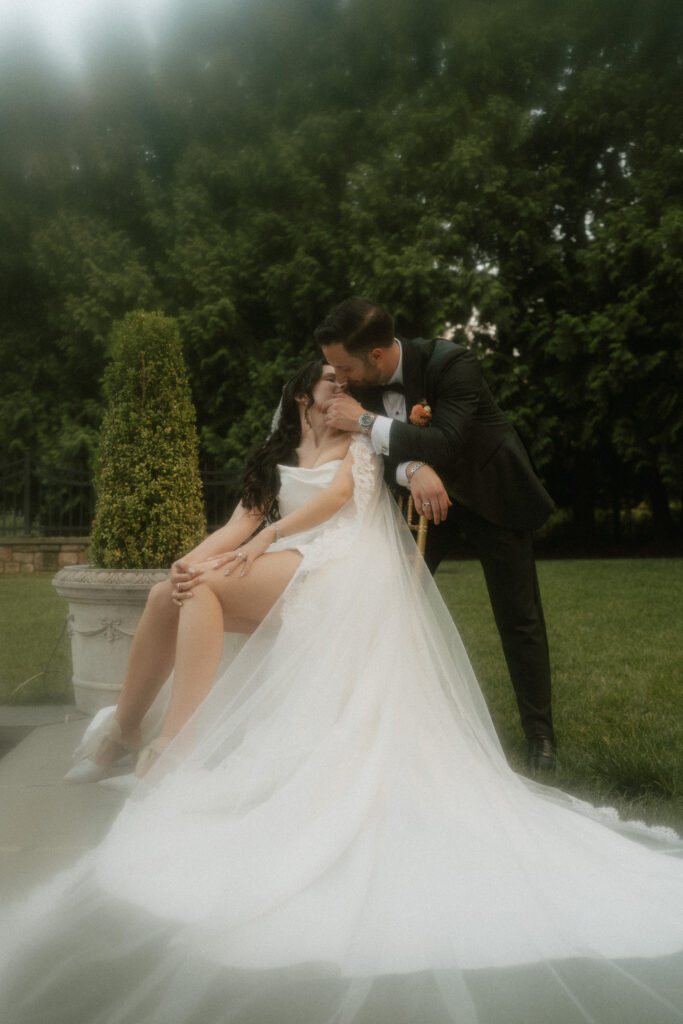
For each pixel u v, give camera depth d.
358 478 2.59
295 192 15.25
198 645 2.40
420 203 14.62
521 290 14.75
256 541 2.49
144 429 3.79
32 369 16.05
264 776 2.11
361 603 2.34
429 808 2.11
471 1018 1.46
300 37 16.16
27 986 1.58
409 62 15.55
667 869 2.05
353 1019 1.48
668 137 14.27
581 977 1.62
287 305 14.77
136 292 14.88
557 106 14.68
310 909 1.77
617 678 4.48
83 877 1.96
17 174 16.23
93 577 3.56
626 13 14.80
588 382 13.45
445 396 2.92
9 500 15.80
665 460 13.58
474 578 9.88
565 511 18.84
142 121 16.67
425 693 2.38
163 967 1.61
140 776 2.28
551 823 2.19
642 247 13.16
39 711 3.99
